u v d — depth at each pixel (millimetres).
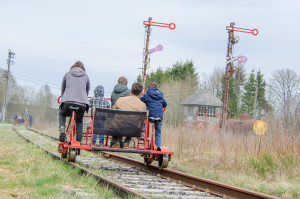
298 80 81688
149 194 7051
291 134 12195
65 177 7875
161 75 84562
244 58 32906
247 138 15117
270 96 83875
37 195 6203
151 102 10648
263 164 11523
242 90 103125
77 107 9836
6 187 6793
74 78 10031
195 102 74125
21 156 11070
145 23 37500
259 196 6895
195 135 19438
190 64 83562
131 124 10016
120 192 6719
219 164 12875
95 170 9609
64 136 10438
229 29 32844
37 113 124000
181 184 9078
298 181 9945
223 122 32438
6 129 39656
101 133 9914
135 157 15492
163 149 10281
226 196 7648
